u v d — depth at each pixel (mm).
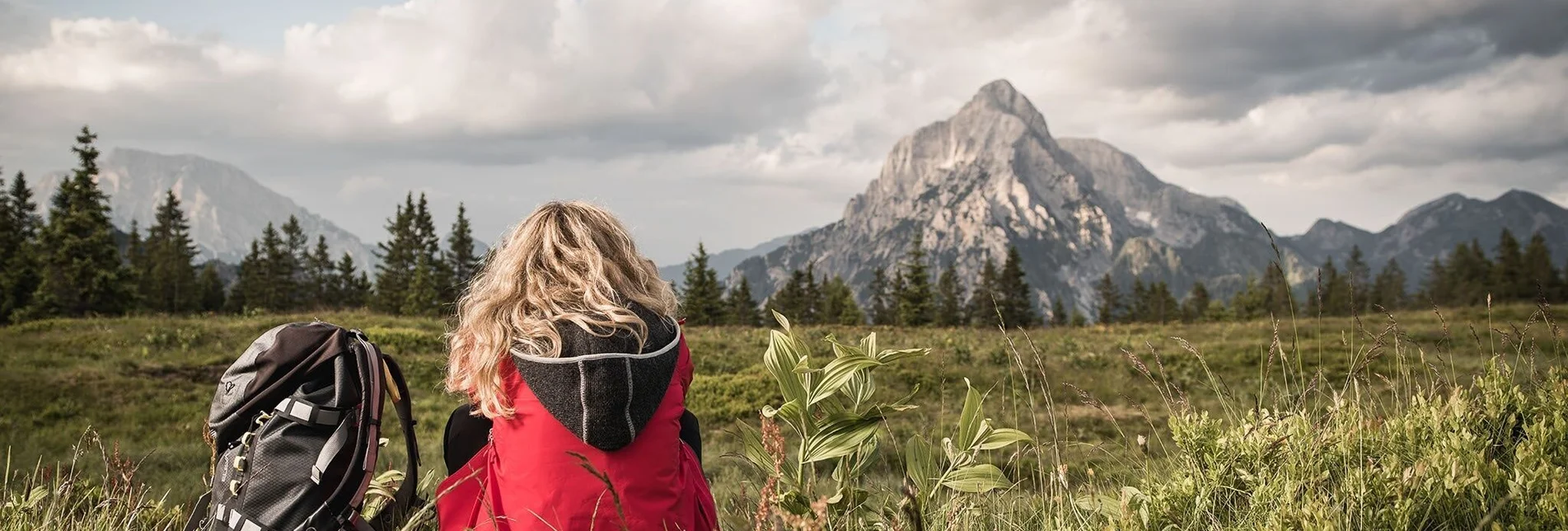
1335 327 22641
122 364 18312
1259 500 2182
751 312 89812
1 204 55531
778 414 2375
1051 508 2703
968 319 92938
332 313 30047
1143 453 2896
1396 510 1958
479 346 2029
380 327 25203
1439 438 2424
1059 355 20281
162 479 9164
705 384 17422
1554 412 2373
